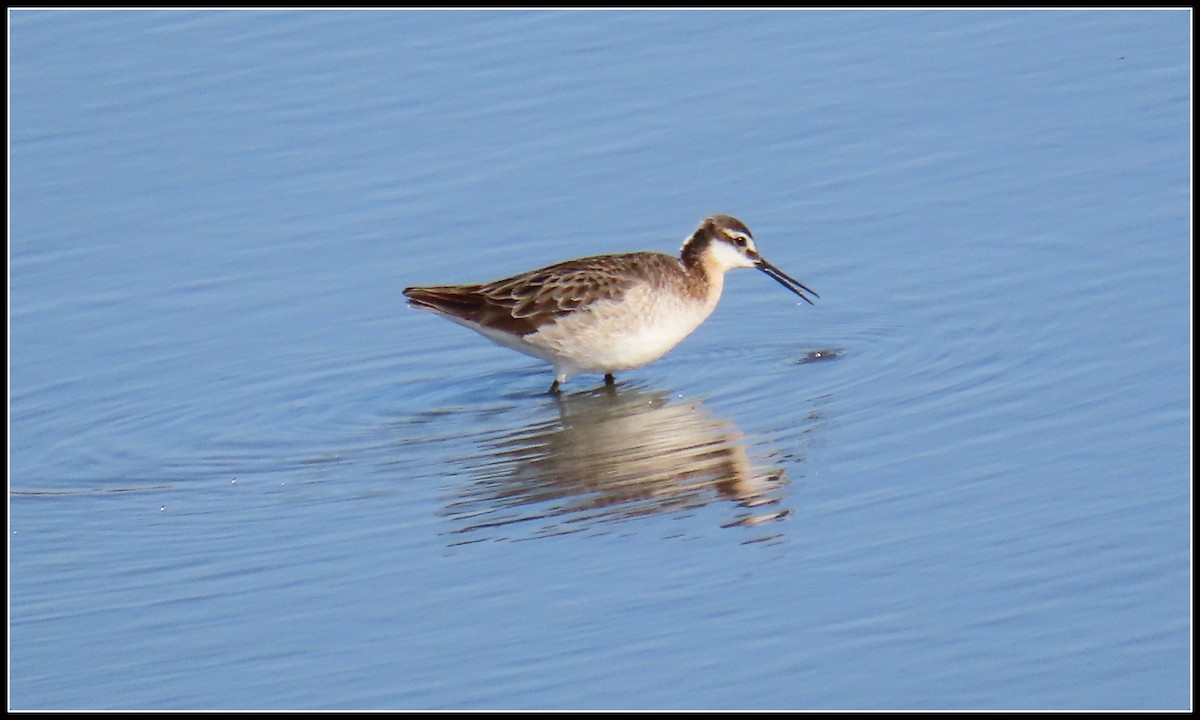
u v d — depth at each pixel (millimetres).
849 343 19422
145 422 18562
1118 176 22125
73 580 15195
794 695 12742
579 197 22828
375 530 15734
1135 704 12430
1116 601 13594
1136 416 16781
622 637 13578
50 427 18531
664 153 23703
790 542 14898
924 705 12578
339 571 15008
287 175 23750
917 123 23938
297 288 21297
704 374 19094
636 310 18656
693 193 22719
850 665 13039
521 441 17625
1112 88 24328
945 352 18812
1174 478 15438
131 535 16000
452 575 14766
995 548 14484
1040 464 15977
